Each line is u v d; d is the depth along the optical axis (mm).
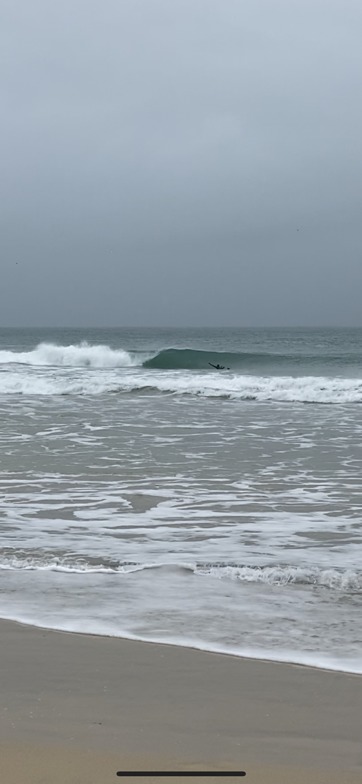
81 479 10094
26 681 3809
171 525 7617
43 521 7754
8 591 5379
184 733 3258
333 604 5137
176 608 5027
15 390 22266
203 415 17391
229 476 10367
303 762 3012
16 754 3023
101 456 11906
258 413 17859
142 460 11570
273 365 36719
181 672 3951
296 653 4242
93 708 3504
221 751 3100
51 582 5609
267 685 3795
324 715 3451
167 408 18719
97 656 4164
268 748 3129
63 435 14172
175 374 29250
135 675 3904
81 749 3088
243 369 35344
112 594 5316
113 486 9648
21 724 3318
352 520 7883
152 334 130000
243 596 5297
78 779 2832
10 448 12648
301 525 7652
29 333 137250
